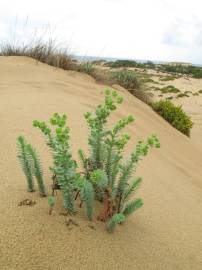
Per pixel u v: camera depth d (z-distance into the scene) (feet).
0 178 6.84
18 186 6.64
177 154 15.89
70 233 5.62
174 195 9.51
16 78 18.35
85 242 5.57
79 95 17.51
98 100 17.85
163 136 17.95
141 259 5.88
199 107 64.54
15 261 4.79
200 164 16.22
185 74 137.18
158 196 8.84
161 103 27.86
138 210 7.53
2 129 9.71
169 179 10.84
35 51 25.67
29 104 12.99
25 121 10.74
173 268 6.10
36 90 16.10
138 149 6.47
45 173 7.48
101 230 5.98
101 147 6.76
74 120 12.24
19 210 5.80
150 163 11.63
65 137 5.56
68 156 5.77
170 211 8.26
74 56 27.02
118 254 5.69
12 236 5.18
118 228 6.33
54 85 18.08
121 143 6.54
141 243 6.27
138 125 16.89
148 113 22.11
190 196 10.13
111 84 25.27
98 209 6.47
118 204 6.37
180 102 68.23
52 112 12.50
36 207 5.97
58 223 5.72
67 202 5.90
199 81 105.60
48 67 23.52
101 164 6.76
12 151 8.30
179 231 7.43
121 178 6.49
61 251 5.24
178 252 6.63
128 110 19.40
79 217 6.04
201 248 7.18
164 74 124.77
